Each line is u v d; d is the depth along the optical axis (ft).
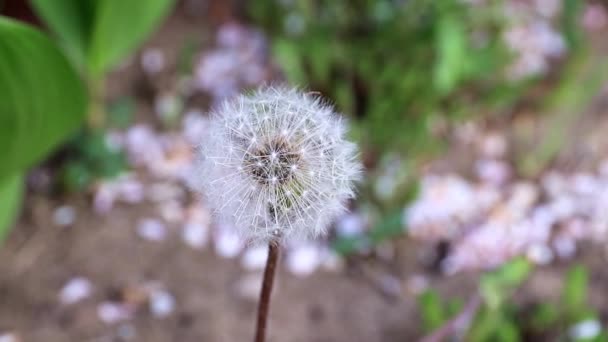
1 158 0.92
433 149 1.37
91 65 1.16
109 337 1.08
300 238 0.59
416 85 1.35
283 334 1.11
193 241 1.23
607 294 1.20
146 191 1.29
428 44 1.36
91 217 1.23
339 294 1.18
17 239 1.19
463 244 1.26
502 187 1.37
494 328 1.04
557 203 1.33
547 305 1.10
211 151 0.60
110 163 1.25
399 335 1.13
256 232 0.58
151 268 1.18
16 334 1.07
